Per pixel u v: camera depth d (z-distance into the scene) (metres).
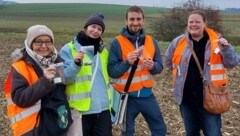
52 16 47.91
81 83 3.45
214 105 3.71
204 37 3.80
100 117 3.62
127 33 3.84
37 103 3.05
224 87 3.77
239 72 9.30
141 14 3.81
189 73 3.84
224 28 20.02
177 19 19.08
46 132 3.04
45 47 3.06
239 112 5.98
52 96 3.09
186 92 3.88
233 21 38.94
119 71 3.73
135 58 3.68
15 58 3.04
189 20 3.75
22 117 3.03
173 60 3.96
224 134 5.09
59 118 3.10
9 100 3.07
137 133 5.12
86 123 3.57
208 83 3.75
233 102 6.53
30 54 3.02
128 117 3.96
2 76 8.88
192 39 3.82
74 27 31.14
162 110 6.05
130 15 3.80
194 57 3.79
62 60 3.21
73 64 3.24
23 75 2.99
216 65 3.74
